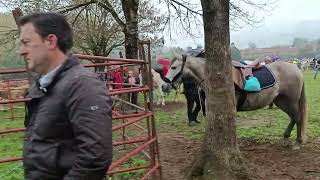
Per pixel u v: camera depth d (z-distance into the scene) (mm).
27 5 15516
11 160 4102
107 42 23328
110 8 16312
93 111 1814
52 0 15906
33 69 1996
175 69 8812
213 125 5512
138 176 6008
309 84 26438
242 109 7574
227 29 5457
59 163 1879
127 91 4746
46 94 1912
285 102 7727
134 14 15625
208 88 5555
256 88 7230
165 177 5941
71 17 19281
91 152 1781
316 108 13852
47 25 1931
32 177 1918
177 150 7805
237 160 5500
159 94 17109
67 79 1880
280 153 7148
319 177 5797
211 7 5355
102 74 8156
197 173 5609
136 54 15680
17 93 16516
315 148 7449
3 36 16859
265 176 5762
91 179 1807
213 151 5512
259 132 9242
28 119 2029
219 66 5445
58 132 1880
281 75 7637
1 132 4129
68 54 2002
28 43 1945
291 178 5758
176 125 11086
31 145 1928
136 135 9102
